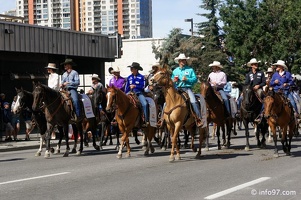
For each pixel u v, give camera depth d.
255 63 17.36
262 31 44.44
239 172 12.36
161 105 18.16
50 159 16.05
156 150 18.20
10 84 29.28
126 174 12.27
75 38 30.52
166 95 14.49
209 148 18.28
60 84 17.41
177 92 14.52
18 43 26.70
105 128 19.91
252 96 16.88
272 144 19.39
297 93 17.81
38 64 29.95
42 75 29.50
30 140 24.48
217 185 10.62
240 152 16.81
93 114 17.83
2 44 25.77
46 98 16.09
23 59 28.89
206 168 13.12
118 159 15.56
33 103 16.05
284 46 43.41
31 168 13.83
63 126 16.80
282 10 45.09
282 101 15.15
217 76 17.78
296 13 44.09
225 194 9.66
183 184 10.78
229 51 47.94
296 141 20.61
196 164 13.96
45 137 17.44
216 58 46.16
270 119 15.23
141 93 16.30
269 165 13.54
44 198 9.47
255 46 44.81
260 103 17.00
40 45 28.09
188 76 15.13
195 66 45.03
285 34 44.31
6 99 29.03
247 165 13.59
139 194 9.73
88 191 10.11
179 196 9.52
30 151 20.08
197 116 14.81
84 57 32.44
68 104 16.70
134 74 16.27
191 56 45.25
